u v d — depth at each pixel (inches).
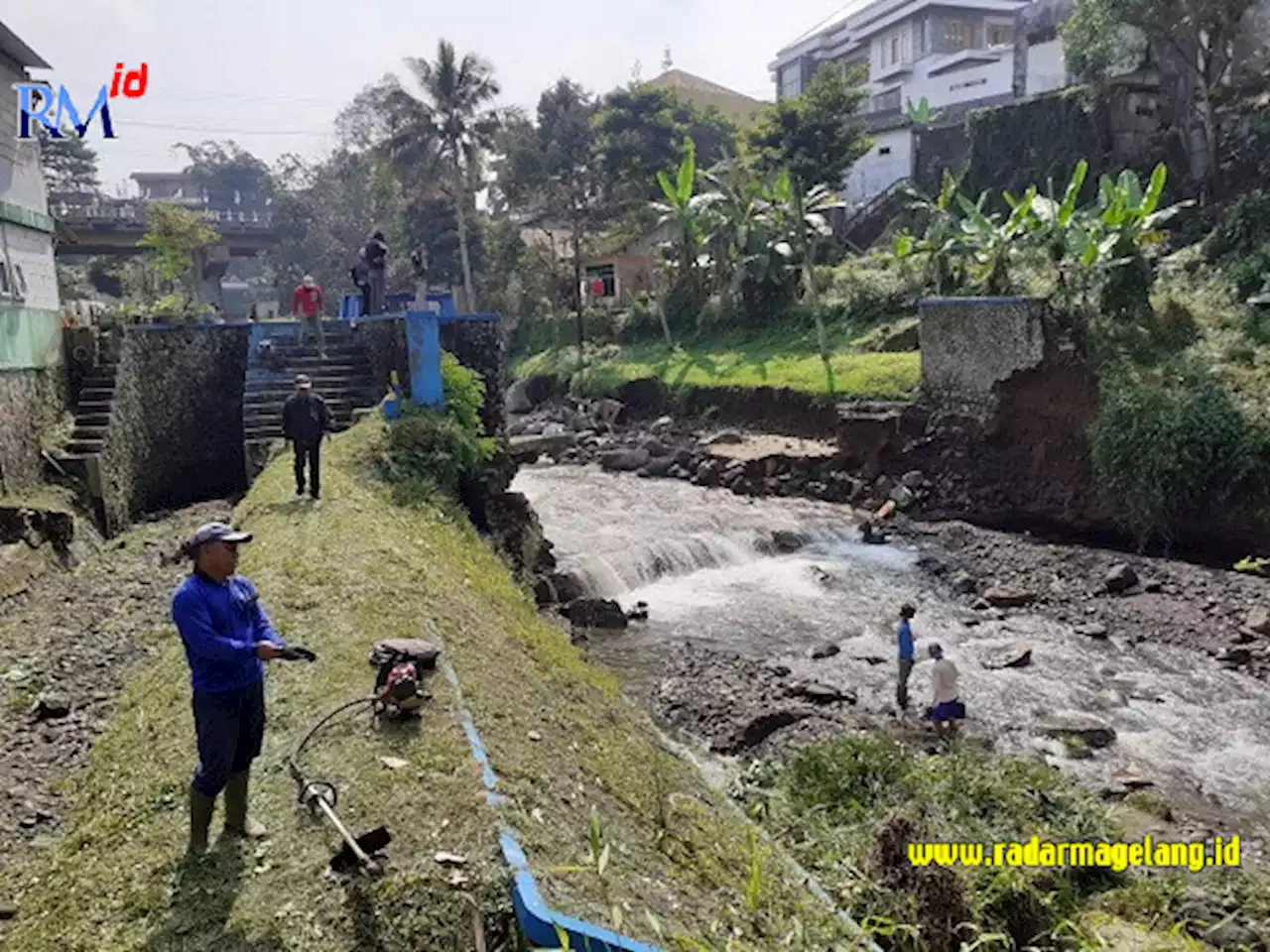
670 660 530.0
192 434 731.4
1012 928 247.0
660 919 173.8
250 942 162.2
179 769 229.0
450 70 1545.3
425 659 268.5
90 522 601.3
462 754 218.2
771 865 225.9
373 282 781.3
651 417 1253.7
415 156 1568.7
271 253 2081.7
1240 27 1125.1
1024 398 813.2
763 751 419.8
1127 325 796.6
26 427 601.0
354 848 177.3
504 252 1775.3
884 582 673.6
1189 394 701.9
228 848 190.9
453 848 180.9
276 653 186.4
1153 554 708.0
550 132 1680.6
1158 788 392.2
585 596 626.2
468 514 593.0
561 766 231.5
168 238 1272.1
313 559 375.6
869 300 1242.0
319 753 223.5
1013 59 1663.4
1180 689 489.4
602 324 1637.6
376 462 558.9
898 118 1683.1
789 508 856.9
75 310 757.9
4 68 620.4
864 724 453.1
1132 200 838.5
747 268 1322.6
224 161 2716.5
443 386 644.1
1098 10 1137.4
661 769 268.8
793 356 1199.6
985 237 930.1
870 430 902.4
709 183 1628.9
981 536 750.5
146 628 405.7
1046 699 480.4
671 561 701.3
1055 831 311.7
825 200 1354.6
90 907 180.4
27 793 260.4
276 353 698.2
